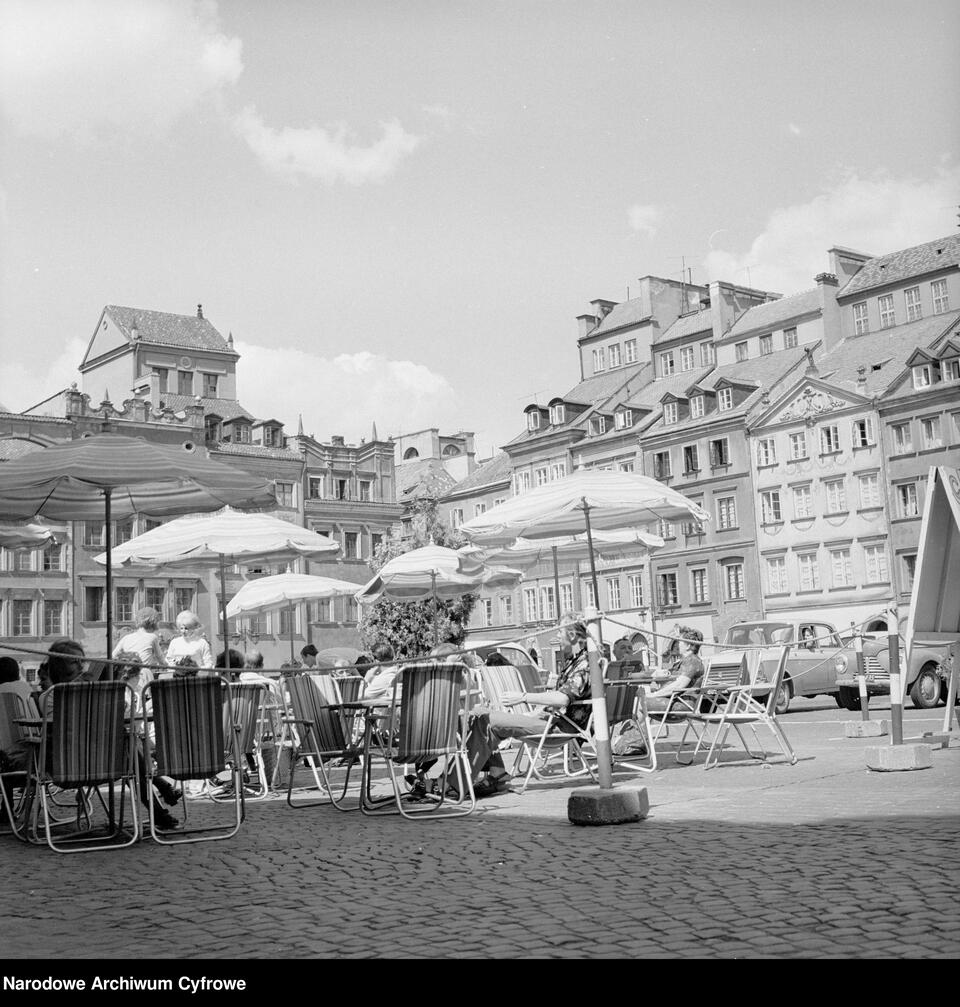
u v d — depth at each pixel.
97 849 8.87
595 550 22.36
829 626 30.80
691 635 14.48
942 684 26.61
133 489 13.48
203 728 9.13
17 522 13.89
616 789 8.89
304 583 19.50
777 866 6.48
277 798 12.61
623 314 82.81
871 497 59.78
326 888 6.71
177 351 77.94
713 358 76.00
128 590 67.38
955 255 63.78
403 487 92.38
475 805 10.63
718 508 66.81
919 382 58.34
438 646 13.61
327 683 13.20
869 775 11.05
